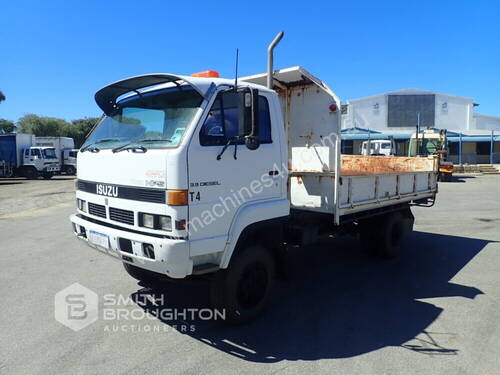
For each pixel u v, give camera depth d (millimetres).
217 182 3500
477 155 38062
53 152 28172
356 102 46062
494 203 13414
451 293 4879
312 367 3184
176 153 3205
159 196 3279
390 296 4781
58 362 3242
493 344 3564
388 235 6211
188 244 3242
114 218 3727
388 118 45656
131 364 3217
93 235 3852
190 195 3279
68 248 7105
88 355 3355
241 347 3516
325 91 4863
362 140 36281
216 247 3486
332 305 4492
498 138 34062
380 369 3150
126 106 4121
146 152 3395
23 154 27453
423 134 24062
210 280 3848
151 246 3260
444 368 3162
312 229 4820
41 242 7598
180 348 3492
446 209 12055
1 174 27406
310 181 5035
